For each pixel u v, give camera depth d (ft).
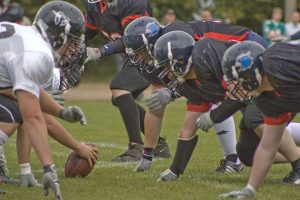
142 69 43.75
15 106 39.65
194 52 39.22
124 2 50.47
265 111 35.63
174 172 42.93
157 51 39.70
